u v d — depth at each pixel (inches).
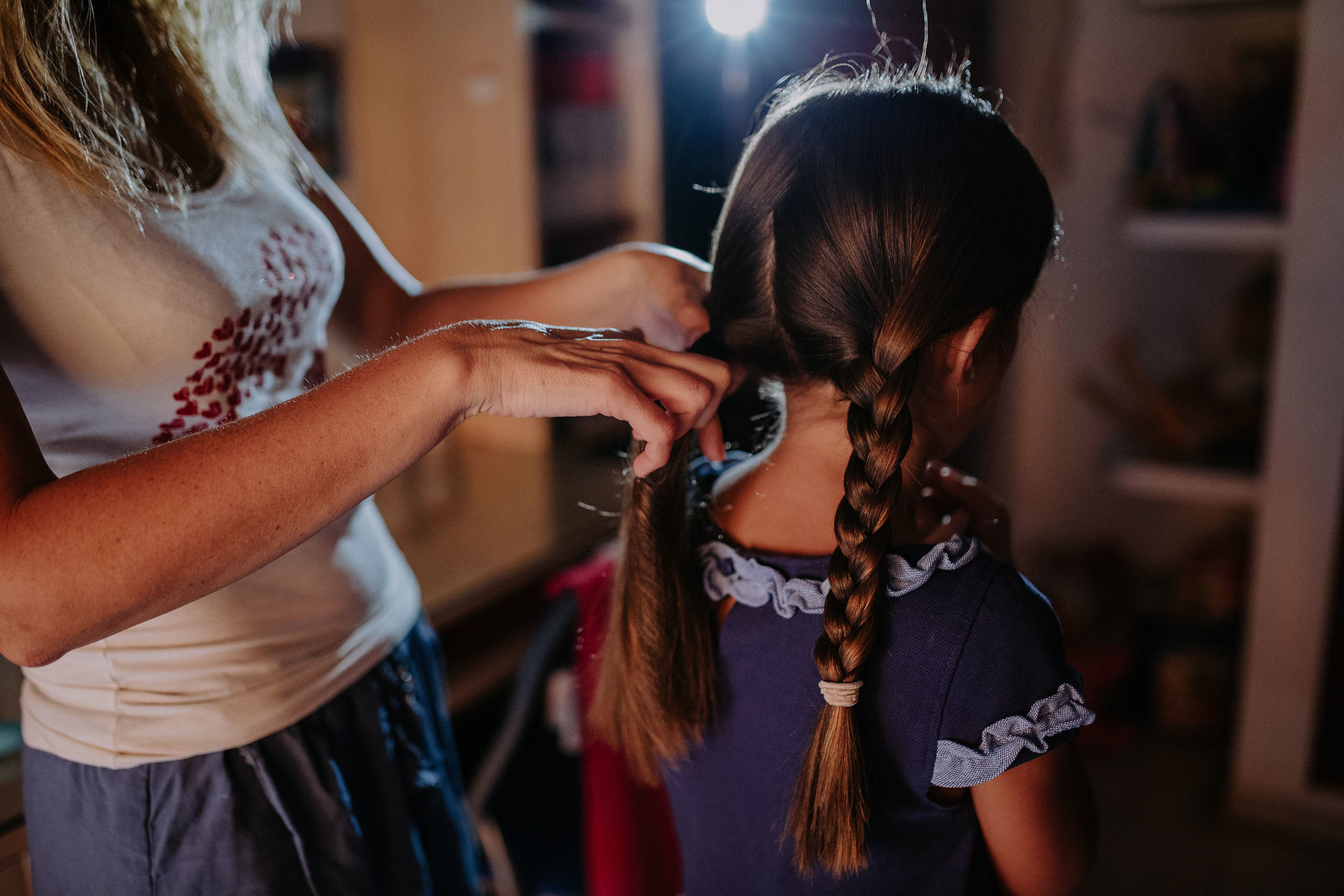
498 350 23.3
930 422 28.5
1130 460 86.3
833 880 28.5
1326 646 74.7
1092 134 85.0
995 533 34.5
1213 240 76.5
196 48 34.4
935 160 25.5
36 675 30.3
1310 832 77.9
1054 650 26.7
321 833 31.7
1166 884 74.7
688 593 30.0
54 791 30.0
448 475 90.0
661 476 29.4
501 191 88.7
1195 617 89.4
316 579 32.1
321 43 82.7
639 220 94.0
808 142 26.8
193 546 21.0
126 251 27.9
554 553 73.7
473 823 53.4
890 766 27.0
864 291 26.0
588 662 47.1
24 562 20.3
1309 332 70.4
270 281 31.8
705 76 58.1
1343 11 64.8
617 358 24.1
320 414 21.8
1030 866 28.5
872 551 25.4
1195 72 85.7
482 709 80.4
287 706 30.8
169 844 29.6
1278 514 74.2
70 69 28.8
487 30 85.2
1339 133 66.6
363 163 88.4
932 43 73.4
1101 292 89.3
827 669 25.7
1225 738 90.2
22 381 27.8
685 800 31.9
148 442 30.0
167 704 29.2
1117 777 86.5
